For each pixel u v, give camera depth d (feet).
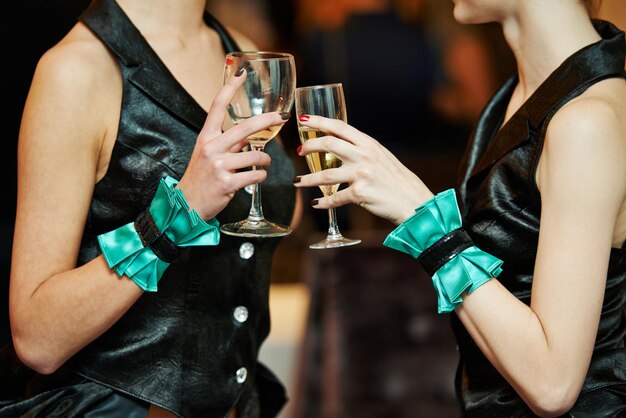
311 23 17.65
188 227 5.35
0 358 6.33
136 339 6.04
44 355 5.69
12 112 17.15
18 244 5.71
